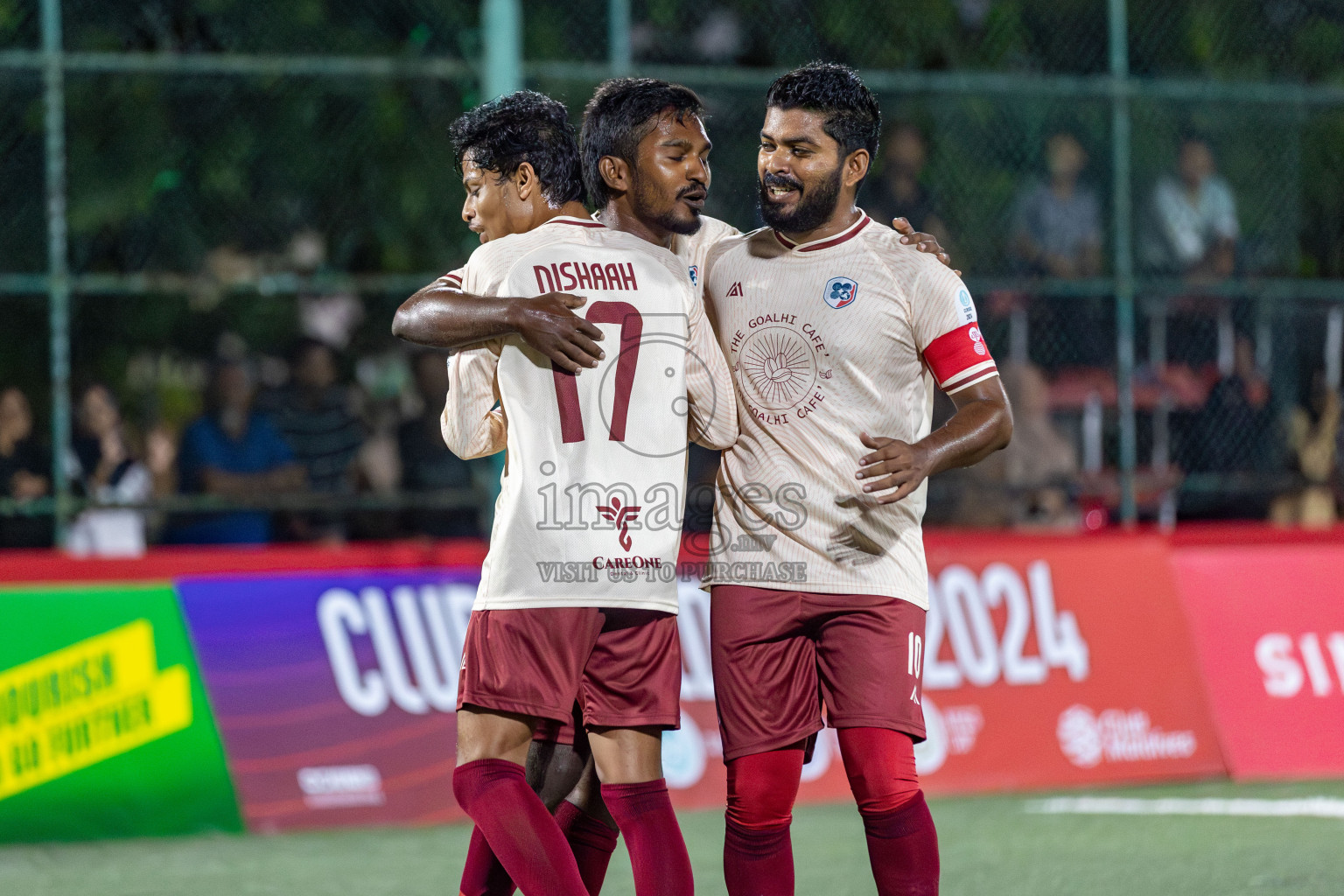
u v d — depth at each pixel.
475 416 11.77
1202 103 27.05
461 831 20.80
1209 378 26.78
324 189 27.50
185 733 20.78
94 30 26.14
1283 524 27.14
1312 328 27.12
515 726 11.70
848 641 12.28
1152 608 24.48
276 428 25.81
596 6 26.44
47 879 17.91
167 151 26.95
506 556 11.48
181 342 28.33
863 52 27.16
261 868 18.44
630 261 11.73
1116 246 26.36
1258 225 27.42
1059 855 18.52
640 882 11.51
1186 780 24.00
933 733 22.98
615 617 11.66
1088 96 26.23
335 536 25.64
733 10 26.66
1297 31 28.53
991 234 26.34
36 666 20.34
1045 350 25.94
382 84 27.55
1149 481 26.36
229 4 27.27
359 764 21.30
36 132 25.50
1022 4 27.23
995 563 23.95
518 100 12.30
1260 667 24.70
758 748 12.33
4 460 24.77
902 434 12.31
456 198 27.77
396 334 11.73
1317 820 20.66
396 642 21.88
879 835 12.17
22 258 25.75
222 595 21.36
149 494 25.47
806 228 12.27
